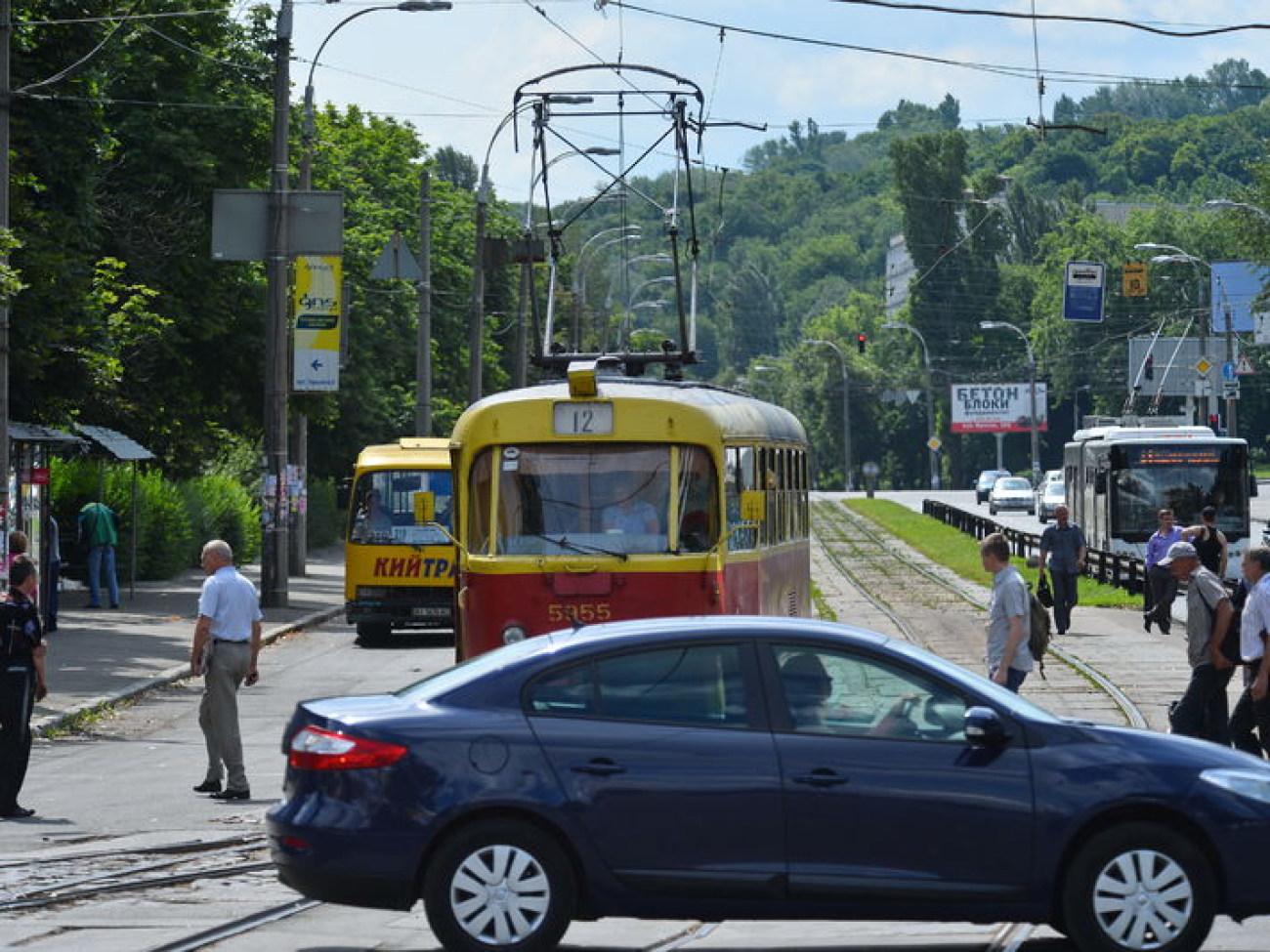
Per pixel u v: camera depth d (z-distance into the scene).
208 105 87.12
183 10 87.06
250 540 118.25
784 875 20.27
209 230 89.19
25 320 66.88
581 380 36.50
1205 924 20.39
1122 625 72.69
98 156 75.75
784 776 20.31
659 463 36.38
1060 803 20.33
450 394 160.25
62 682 52.25
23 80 70.38
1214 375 163.50
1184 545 35.62
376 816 20.25
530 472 36.41
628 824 20.27
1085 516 105.62
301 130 95.69
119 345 80.19
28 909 24.39
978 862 20.31
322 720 20.88
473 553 36.44
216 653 34.44
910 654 20.92
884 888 20.27
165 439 103.62
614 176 56.09
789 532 46.81
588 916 20.45
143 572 96.62
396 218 146.25
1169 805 20.41
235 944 22.05
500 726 20.47
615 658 20.80
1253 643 33.84
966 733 20.34
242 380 96.56
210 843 29.16
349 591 66.44
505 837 20.30
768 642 20.86
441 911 20.30
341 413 127.31
